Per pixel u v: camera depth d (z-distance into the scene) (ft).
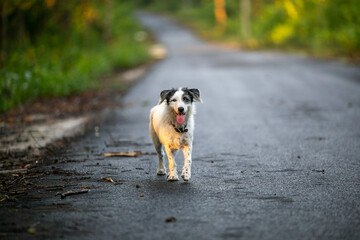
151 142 34.01
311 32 142.82
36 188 23.04
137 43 175.52
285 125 38.93
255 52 141.79
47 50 80.69
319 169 25.46
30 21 86.79
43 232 17.01
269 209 19.01
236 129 38.17
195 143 33.50
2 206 20.20
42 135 37.19
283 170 25.45
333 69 83.05
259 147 31.53
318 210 18.76
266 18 172.14
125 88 69.41
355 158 27.63
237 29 220.02
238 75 80.94
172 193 21.56
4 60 57.36
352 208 18.90
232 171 25.52
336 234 16.26
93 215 18.74
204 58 124.36
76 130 39.17
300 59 108.58
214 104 51.90
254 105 50.24
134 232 16.80
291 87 63.31
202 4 344.90
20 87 54.13
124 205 19.93
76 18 99.71
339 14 118.01
